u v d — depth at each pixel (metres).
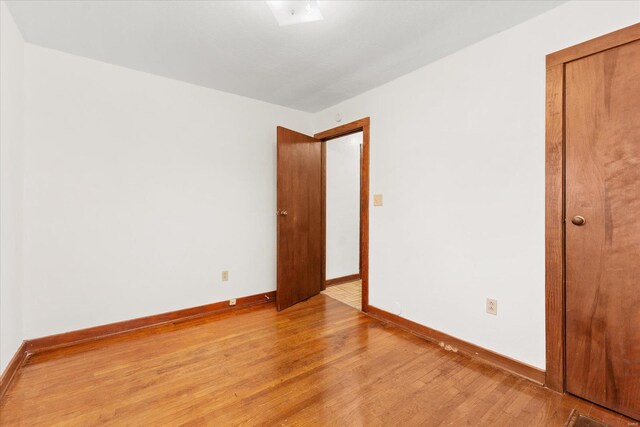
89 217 2.34
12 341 1.86
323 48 2.17
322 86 2.86
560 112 1.67
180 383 1.77
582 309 1.62
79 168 2.30
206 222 2.92
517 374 1.86
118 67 2.45
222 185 3.02
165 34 2.01
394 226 2.68
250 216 3.22
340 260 4.12
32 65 2.12
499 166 1.96
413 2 1.67
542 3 1.66
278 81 2.75
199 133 2.87
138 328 2.54
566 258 1.68
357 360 2.03
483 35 1.98
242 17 1.81
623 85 1.48
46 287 2.18
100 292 2.39
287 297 3.12
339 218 4.09
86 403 1.59
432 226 2.37
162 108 2.66
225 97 3.03
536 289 1.79
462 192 2.16
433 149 2.36
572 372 1.66
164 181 2.68
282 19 1.78
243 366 1.95
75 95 2.28
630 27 1.45
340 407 1.57
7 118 1.79
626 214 1.49
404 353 2.13
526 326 1.83
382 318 2.78
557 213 1.69
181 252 2.78
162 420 1.47
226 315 2.90
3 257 1.74
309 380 1.80
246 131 3.18
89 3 1.69
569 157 1.66
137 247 2.55
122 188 2.48
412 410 1.55
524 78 1.83
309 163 3.49
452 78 2.22
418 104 2.47
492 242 2.00
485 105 2.03
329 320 2.77
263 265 3.33
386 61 2.35
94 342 2.29
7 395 1.65
